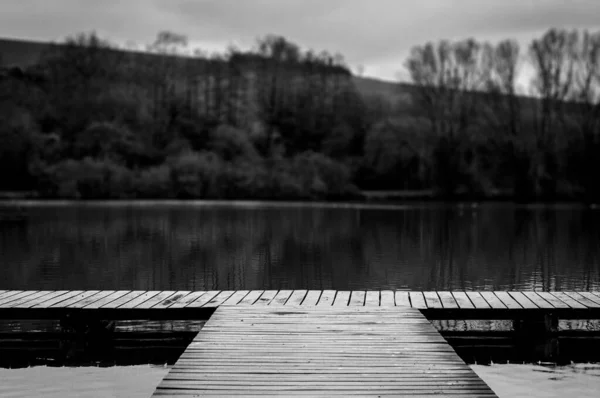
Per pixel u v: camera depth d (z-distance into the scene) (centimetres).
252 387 652
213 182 5809
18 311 1059
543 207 4953
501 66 6062
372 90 10512
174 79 8131
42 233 2819
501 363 954
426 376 686
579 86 5806
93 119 7012
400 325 914
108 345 1061
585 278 1700
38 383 861
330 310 1017
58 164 5812
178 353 1016
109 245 2391
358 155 7038
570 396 796
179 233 2830
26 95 7206
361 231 2945
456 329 1148
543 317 1060
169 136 7231
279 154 6781
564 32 5850
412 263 1966
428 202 5675
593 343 1066
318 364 729
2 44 9800
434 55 6312
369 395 629
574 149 5638
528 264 1955
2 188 5859
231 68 8188
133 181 5747
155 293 1185
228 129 6869
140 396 806
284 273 1777
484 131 6006
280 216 3872
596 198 5559
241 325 916
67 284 1608
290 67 8206
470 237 2714
